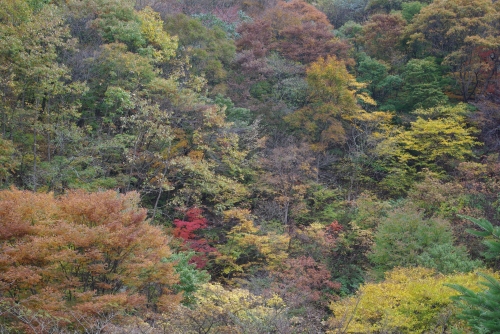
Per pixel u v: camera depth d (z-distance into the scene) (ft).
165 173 66.08
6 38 54.80
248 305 35.17
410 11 112.88
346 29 118.01
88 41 75.46
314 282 55.67
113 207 37.32
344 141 82.07
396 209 60.13
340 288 59.11
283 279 54.13
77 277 34.88
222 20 112.68
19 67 55.98
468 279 38.42
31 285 32.99
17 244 32.12
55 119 63.87
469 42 89.45
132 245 36.63
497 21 91.86
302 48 100.01
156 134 67.41
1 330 29.37
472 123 82.07
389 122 88.94
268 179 70.69
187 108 70.28
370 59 98.84
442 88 92.58
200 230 65.98
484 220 16.89
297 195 70.13
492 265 51.80
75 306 31.99
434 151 76.54
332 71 81.56
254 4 129.49
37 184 57.16
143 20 81.61
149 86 71.15
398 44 104.99
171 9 106.42
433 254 49.60
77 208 36.24
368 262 63.98
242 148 77.46
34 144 58.23
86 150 64.59
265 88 92.32
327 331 34.86
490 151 78.13
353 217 69.82
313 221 71.56
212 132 70.79
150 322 37.09
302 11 121.80
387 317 34.19
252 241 58.29
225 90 87.25
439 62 96.32
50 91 62.13
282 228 65.92
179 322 31.99
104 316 31.12
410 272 44.91
